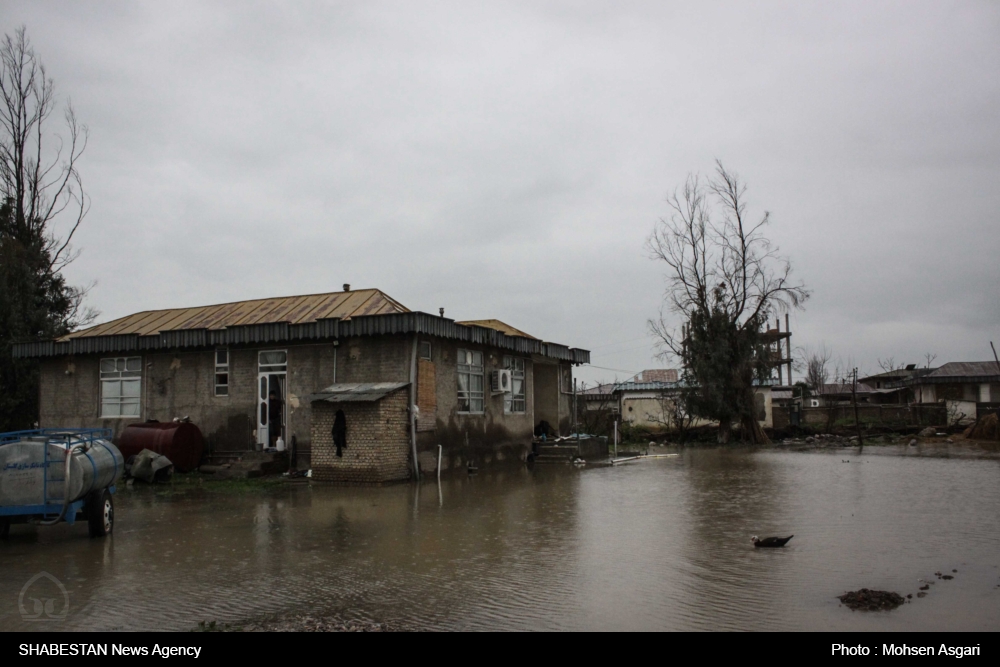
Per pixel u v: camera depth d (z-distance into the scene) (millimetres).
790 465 23359
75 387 24531
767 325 40344
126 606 7320
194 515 13555
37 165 31859
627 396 48438
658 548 9938
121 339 23344
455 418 22031
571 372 32281
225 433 21906
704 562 9016
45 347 24688
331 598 7543
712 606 7113
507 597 7504
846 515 12578
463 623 6684
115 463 11859
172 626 6672
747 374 39125
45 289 31484
